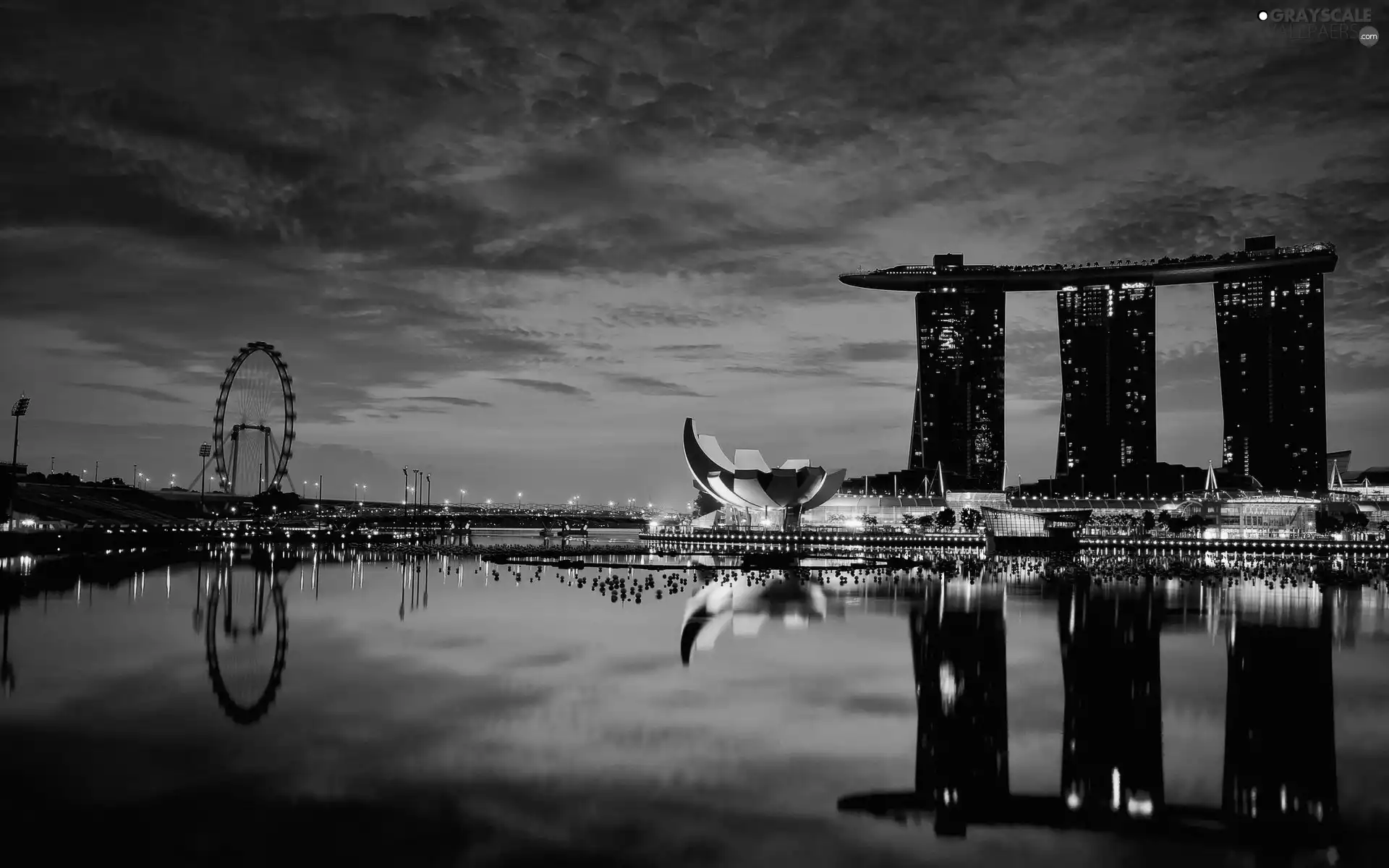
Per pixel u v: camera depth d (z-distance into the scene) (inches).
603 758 1402.6
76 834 1117.7
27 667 2071.9
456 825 1145.4
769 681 1926.7
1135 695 1830.7
